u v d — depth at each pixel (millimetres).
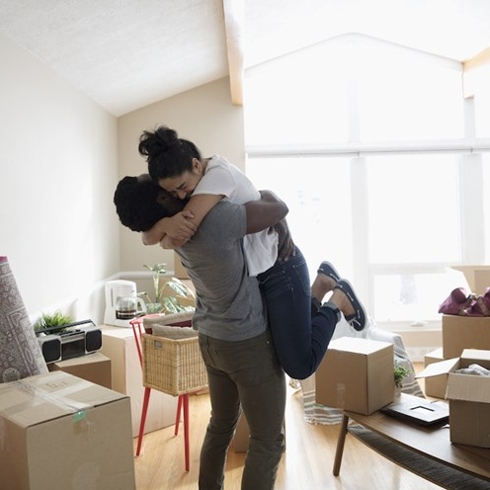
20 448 1628
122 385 3258
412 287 5414
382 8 4551
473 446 2125
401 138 5395
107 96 4406
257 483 1769
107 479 1782
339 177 5410
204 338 1886
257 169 5391
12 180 2818
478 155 5387
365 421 2496
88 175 4160
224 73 5105
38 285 3133
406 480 2686
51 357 2809
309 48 5320
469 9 4230
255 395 1801
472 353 2590
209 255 1648
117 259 5117
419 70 5387
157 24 3463
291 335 1778
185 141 1721
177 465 2900
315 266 5422
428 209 5434
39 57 3197
